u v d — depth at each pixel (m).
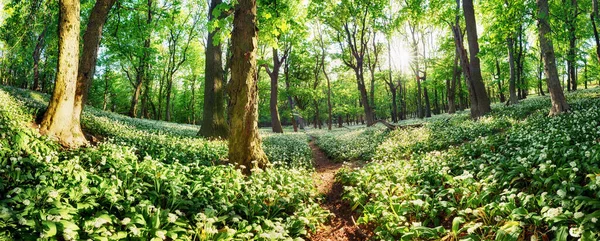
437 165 8.62
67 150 8.72
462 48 22.23
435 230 5.34
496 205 5.28
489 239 4.73
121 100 57.22
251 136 9.91
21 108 11.52
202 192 6.64
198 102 61.47
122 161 7.61
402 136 17.36
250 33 9.55
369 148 16.50
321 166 15.79
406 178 8.38
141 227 4.89
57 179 5.83
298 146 18.91
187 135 19.17
